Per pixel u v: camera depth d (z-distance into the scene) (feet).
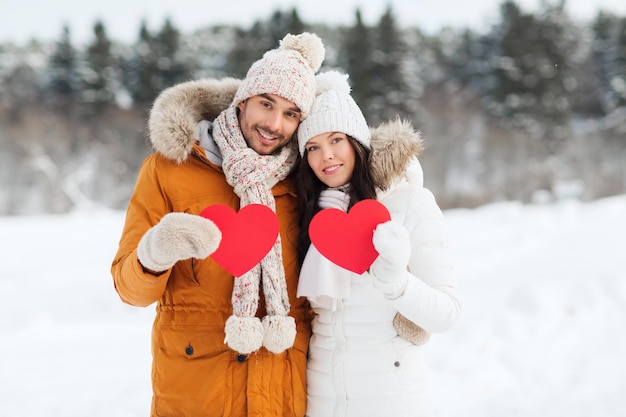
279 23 115.85
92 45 119.55
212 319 6.60
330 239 6.16
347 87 7.66
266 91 6.94
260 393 6.42
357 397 6.57
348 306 6.76
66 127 114.01
